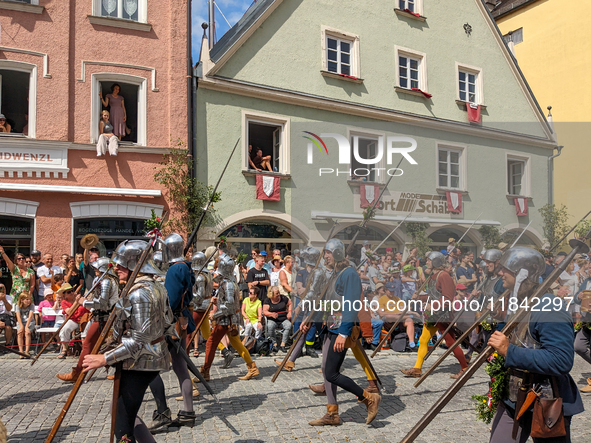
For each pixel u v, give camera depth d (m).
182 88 12.03
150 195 11.48
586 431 4.45
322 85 13.68
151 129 11.77
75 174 11.10
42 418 4.79
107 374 6.39
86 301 5.35
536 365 2.39
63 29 11.18
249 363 6.50
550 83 20.11
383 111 14.20
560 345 2.39
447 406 5.24
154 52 11.92
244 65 12.71
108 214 11.29
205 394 5.73
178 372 4.59
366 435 4.34
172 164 11.73
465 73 16.23
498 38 16.86
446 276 3.94
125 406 3.06
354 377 6.66
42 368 7.11
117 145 11.26
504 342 2.48
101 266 5.46
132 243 3.31
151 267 3.30
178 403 5.30
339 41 14.11
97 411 5.01
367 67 14.38
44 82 11.01
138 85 11.88
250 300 8.45
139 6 11.95
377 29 14.62
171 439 4.22
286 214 12.90
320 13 13.77
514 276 2.67
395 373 6.90
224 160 12.32
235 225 12.46
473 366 2.54
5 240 10.66
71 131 11.18
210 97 12.30
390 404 5.33
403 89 14.76
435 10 15.77
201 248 11.76
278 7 13.20
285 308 8.65
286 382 6.32
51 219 10.89
